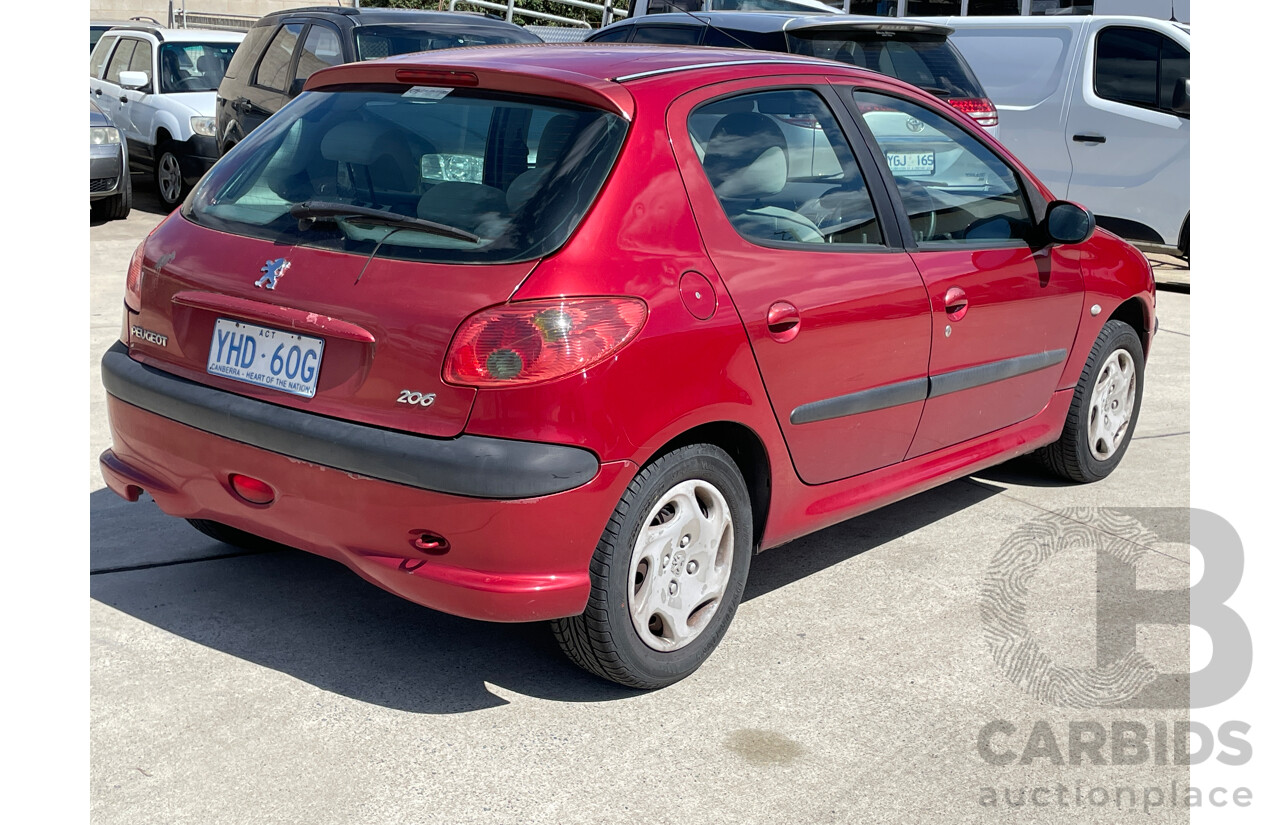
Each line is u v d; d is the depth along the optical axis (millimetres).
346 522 3039
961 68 8953
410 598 3037
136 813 2715
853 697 3354
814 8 11406
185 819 2703
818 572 4184
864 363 3715
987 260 4234
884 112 4023
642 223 3131
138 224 11133
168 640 3475
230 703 3170
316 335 3061
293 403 3086
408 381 2924
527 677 3393
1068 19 10031
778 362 3396
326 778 2875
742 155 3473
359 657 3445
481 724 3139
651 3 12117
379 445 2924
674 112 3324
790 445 3533
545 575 2971
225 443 3201
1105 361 4992
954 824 2812
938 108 4250
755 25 8734
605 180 3109
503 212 3059
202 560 4020
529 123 3242
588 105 3234
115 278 8438
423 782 2879
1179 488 5141
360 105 3504
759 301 3338
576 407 2908
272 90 9414
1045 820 2844
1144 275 5148
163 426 3344
